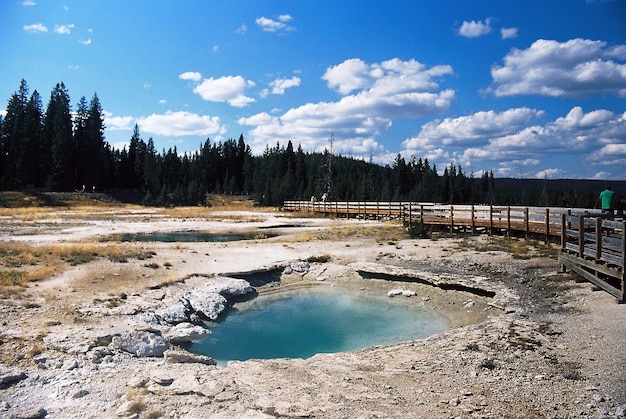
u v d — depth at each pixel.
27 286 13.15
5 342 8.79
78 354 8.58
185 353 9.04
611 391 6.39
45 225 33.12
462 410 6.09
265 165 102.19
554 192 98.56
